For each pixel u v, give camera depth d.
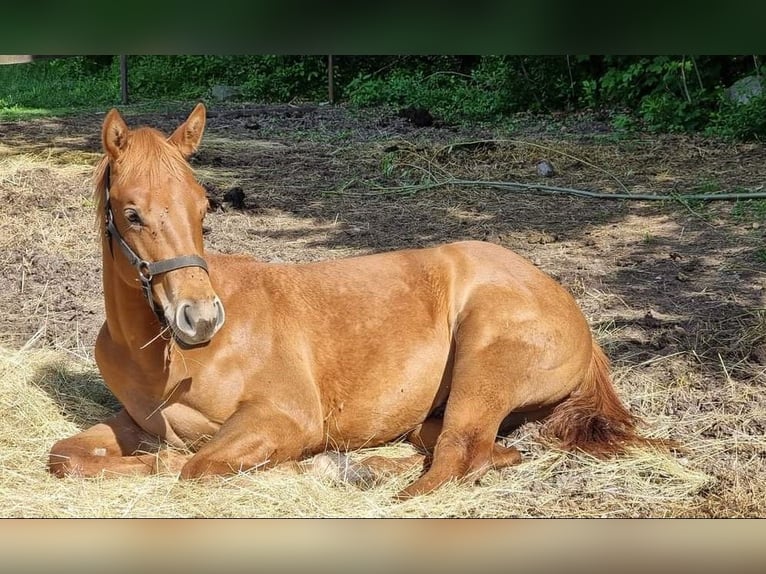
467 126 14.05
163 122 14.52
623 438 4.47
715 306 6.42
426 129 13.62
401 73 17.91
